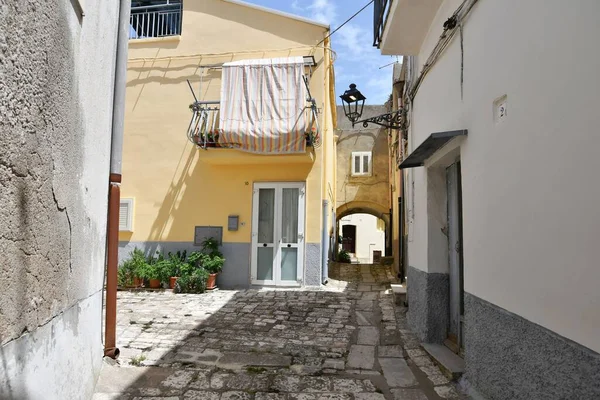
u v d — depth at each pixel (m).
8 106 1.85
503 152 2.98
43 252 2.31
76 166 2.91
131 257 9.80
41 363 2.29
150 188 10.06
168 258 9.86
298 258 9.56
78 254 3.03
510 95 2.88
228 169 9.91
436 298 5.04
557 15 2.29
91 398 3.46
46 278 2.37
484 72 3.35
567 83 2.19
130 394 3.59
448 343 4.84
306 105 9.26
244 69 9.24
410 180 6.48
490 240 3.19
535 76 2.53
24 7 1.96
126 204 10.02
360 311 7.12
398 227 11.77
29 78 2.05
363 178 18.05
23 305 2.06
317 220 9.56
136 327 5.89
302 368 4.30
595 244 1.96
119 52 4.46
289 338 5.43
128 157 10.17
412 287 6.04
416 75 6.23
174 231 9.91
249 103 9.11
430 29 5.25
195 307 7.36
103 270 4.00
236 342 5.21
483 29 3.38
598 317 1.93
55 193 2.49
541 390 2.41
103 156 3.83
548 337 2.35
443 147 4.47
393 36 5.53
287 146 9.01
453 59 4.20
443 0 4.61
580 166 2.08
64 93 2.58
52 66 2.35
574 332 2.12
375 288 9.62
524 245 2.65
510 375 2.81
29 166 2.10
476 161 3.51
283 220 9.70
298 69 9.09
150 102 10.24
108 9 3.83
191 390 3.71
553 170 2.32
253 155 9.29
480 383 3.34
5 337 1.87
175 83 10.21
